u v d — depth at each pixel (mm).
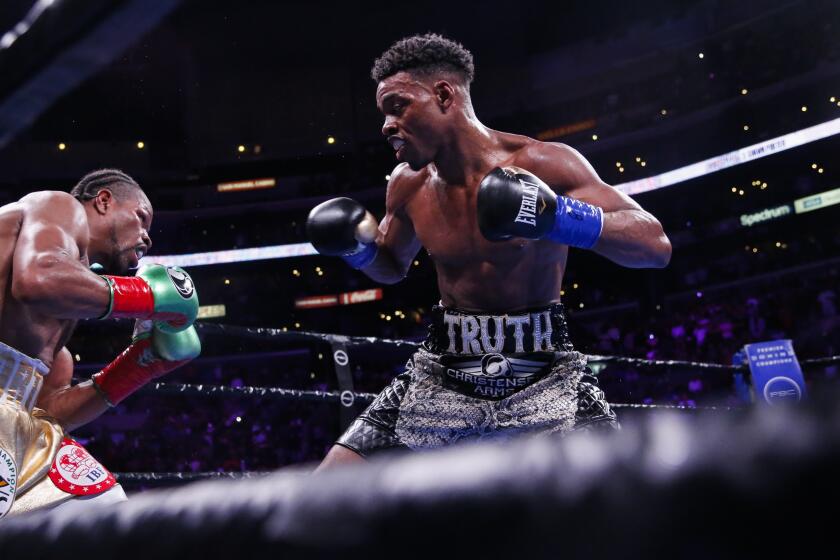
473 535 347
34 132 18719
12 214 2201
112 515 535
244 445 14430
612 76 18797
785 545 277
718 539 290
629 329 16203
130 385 2592
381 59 2480
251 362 18422
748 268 16703
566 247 2479
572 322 18062
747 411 318
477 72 19688
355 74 19844
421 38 2459
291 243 19438
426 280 19344
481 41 19266
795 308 15203
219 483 495
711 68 17469
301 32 18688
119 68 18344
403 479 386
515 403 2299
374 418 2428
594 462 336
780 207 16797
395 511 376
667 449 317
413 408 2383
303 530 404
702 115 17109
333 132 19688
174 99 19531
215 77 19688
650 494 310
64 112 18922
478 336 2371
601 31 18828
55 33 476
